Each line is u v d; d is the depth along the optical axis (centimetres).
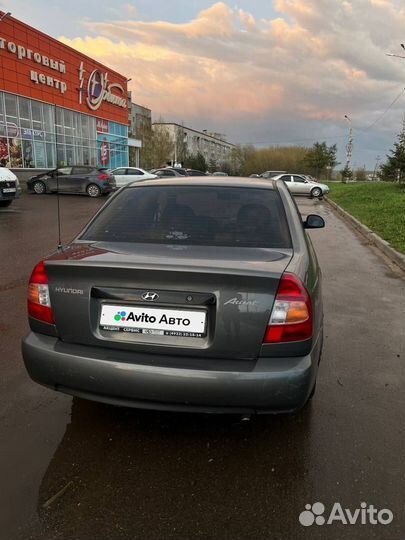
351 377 344
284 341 223
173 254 252
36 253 803
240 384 217
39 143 2734
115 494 220
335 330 445
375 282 648
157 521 204
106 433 268
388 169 3030
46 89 2761
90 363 230
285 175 3022
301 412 293
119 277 229
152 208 310
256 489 224
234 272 220
